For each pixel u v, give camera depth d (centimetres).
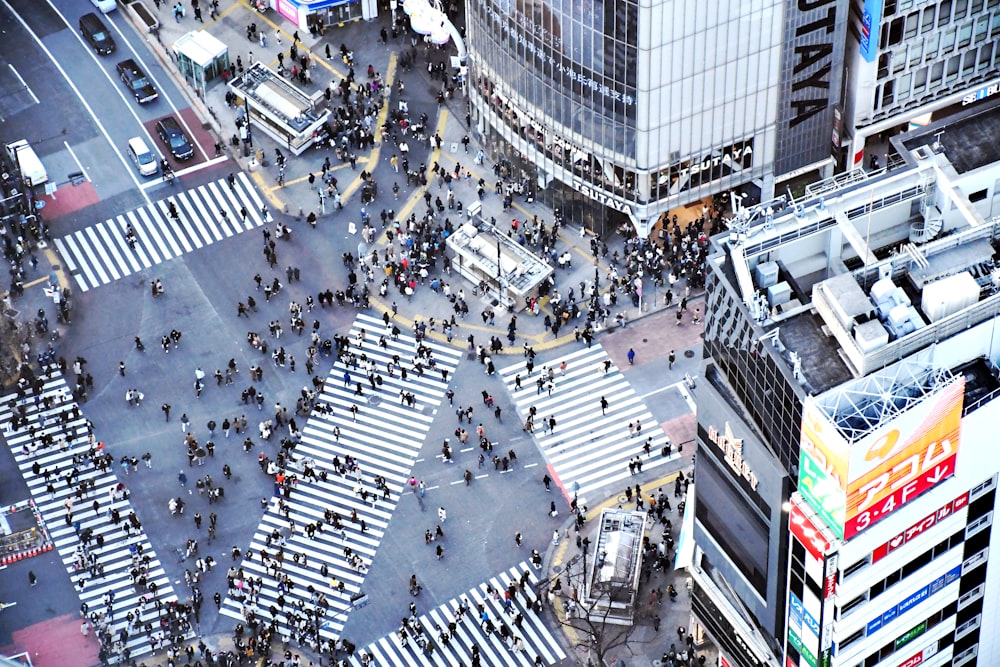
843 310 11712
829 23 17238
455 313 17975
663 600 15900
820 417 11456
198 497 16888
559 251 18438
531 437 17100
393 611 16088
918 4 17200
